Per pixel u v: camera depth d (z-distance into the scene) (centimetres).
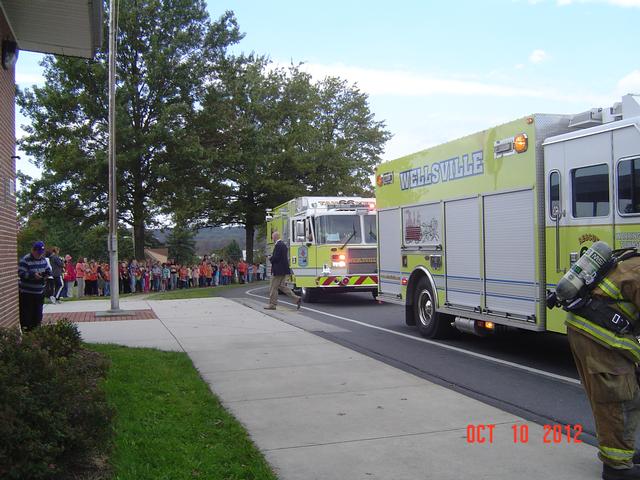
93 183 2792
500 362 863
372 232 1753
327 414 593
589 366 419
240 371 790
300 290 1864
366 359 866
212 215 3766
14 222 948
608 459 417
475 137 920
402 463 460
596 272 425
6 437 351
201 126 3027
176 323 1260
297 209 1878
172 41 2881
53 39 1038
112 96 1449
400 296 1170
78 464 407
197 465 437
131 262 2605
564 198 749
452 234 984
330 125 4447
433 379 744
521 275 819
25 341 456
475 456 473
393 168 1196
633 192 657
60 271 1862
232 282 3388
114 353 854
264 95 3794
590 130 712
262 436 528
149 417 548
